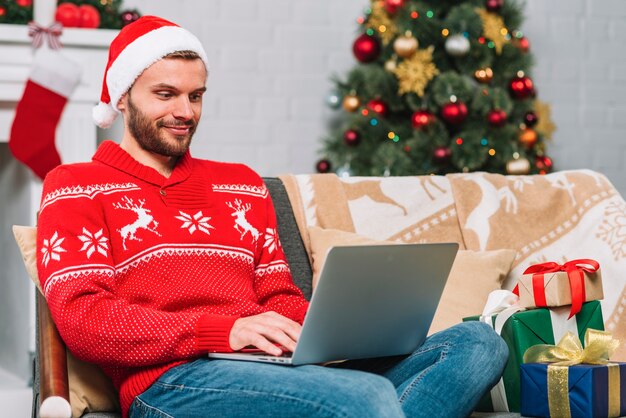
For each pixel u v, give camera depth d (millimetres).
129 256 2066
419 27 4570
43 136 3912
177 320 1905
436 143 4543
